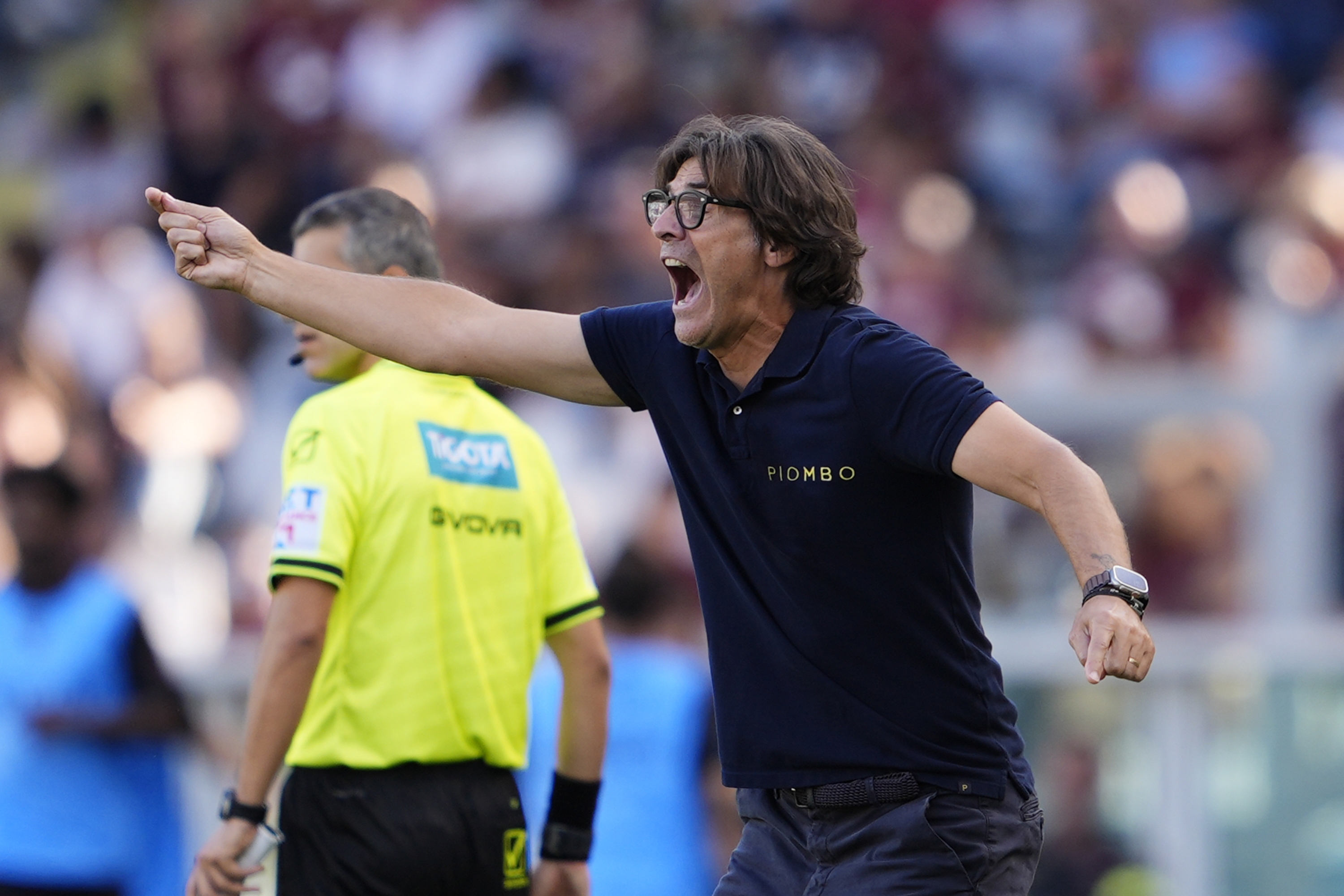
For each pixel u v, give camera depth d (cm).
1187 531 2667
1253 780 2150
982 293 3338
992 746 1002
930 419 923
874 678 983
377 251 1255
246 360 3544
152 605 2967
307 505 1199
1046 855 2116
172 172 4091
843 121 3781
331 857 1206
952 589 982
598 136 3700
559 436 3042
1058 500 885
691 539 1048
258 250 1062
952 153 3678
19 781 1812
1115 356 3102
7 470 1859
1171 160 3631
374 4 4162
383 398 1250
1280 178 3525
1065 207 3616
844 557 968
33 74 4978
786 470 970
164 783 1867
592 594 1338
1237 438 2672
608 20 3944
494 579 1270
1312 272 3219
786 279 993
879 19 3891
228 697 2006
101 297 3578
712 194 977
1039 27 3903
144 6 4906
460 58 4000
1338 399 2658
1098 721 2142
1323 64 3906
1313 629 2320
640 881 1766
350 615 1216
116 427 3388
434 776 1227
